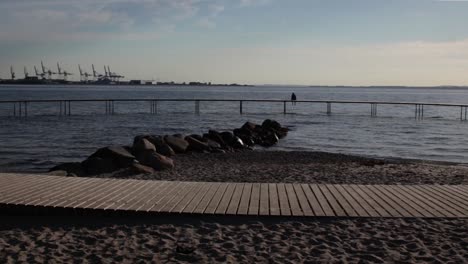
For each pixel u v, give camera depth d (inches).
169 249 200.4
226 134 824.9
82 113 1811.0
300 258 188.5
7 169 579.5
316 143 925.2
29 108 2138.3
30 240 212.7
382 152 794.8
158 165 504.1
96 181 319.9
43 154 724.7
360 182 411.5
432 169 524.1
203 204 258.5
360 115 1809.8
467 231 219.3
